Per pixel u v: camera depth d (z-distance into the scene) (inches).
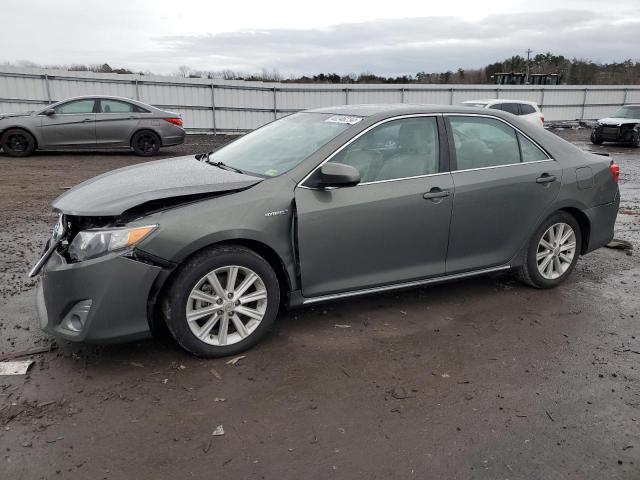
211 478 98.0
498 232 179.3
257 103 1000.9
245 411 118.4
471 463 103.7
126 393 123.6
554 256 194.7
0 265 207.5
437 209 164.2
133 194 135.3
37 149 550.0
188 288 133.4
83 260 127.6
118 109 571.8
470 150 174.6
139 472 99.0
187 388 126.5
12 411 115.2
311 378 132.6
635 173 548.4
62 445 105.4
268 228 140.6
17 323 156.8
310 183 147.8
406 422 116.0
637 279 211.8
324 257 150.1
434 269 170.4
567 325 167.2
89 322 126.6
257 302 145.2
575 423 117.2
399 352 146.9
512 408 122.2
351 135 156.2
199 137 908.6
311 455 104.8
